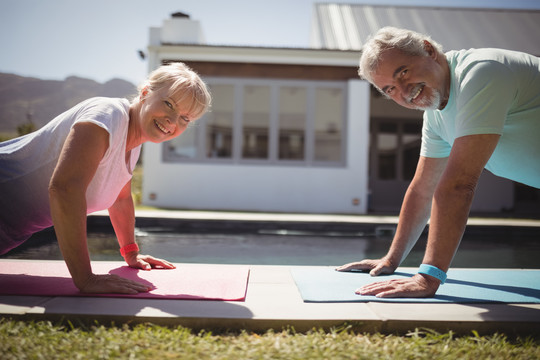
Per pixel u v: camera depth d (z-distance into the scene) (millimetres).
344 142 8484
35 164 1667
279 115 8453
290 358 1040
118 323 1292
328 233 5164
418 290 1590
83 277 1521
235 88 8383
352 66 8438
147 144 8188
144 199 8188
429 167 2090
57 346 1085
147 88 1664
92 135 1488
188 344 1125
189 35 8516
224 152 8438
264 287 1736
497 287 1799
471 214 8562
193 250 3584
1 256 2980
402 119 10617
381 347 1163
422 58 1634
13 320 1296
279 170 8281
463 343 1211
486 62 1550
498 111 1505
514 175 1909
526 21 10250
